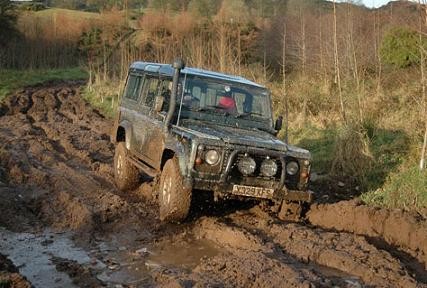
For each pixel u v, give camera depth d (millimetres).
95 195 8711
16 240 6770
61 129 16828
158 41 36844
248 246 6535
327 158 11008
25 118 19688
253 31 35094
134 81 9680
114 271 5887
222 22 32375
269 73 24141
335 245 6523
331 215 7809
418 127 10969
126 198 8812
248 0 48156
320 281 5426
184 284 5324
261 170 6891
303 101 15391
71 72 45469
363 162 10016
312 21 28391
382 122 12258
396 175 9219
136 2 70938
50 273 5793
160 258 6305
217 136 6902
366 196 8875
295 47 26438
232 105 8023
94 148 13633
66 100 27078
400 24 18453
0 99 25969
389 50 18078
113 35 53375
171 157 7648
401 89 15031
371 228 7363
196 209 8023
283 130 13555
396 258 6270
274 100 16156
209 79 8055
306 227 7316
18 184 9633
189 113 7758
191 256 6387
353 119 12016
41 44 50312
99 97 25938
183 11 48781
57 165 11133
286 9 42844
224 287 5285
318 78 18750
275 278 5406
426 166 9102
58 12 66562
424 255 6578
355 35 20547
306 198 7098
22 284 5258
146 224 7426
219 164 6785
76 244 6738
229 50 21062
